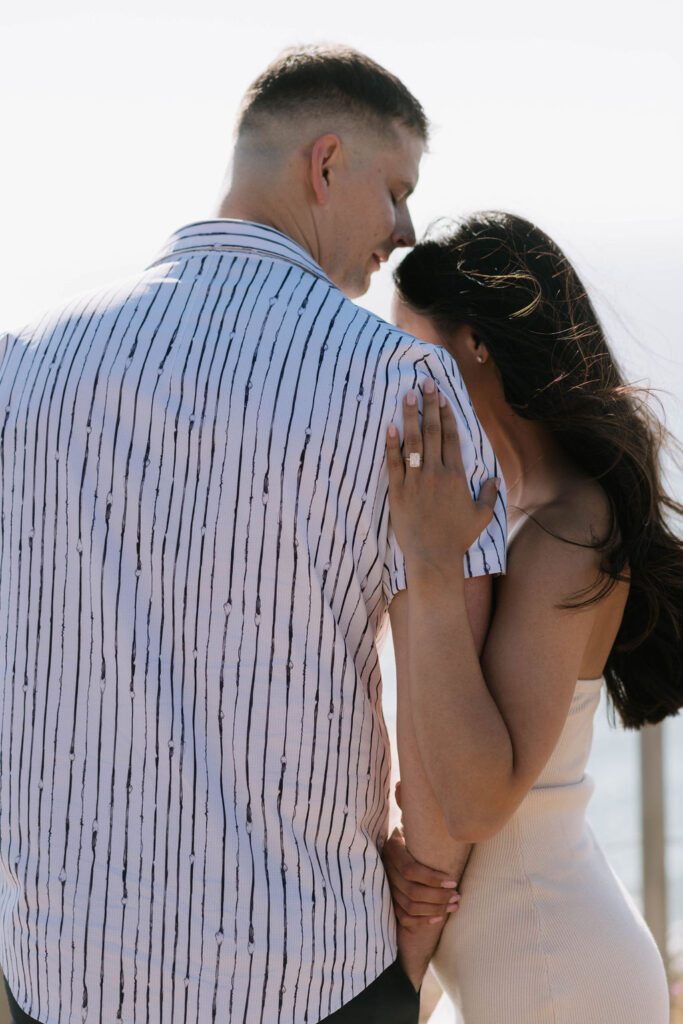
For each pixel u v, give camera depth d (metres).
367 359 1.36
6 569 1.44
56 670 1.36
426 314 1.74
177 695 1.32
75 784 1.33
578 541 1.50
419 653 1.34
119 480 1.35
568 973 1.50
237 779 1.30
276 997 1.28
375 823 1.43
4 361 1.52
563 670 1.45
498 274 1.68
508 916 1.52
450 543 1.35
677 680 1.76
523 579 1.48
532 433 1.69
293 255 1.44
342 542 1.34
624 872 3.14
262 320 1.38
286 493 1.32
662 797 2.86
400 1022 1.41
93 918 1.30
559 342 1.65
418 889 1.46
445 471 1.35
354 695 1.36
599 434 1.60
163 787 1.30
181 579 1.33
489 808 1.37
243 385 1.34
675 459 1.71
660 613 1.70
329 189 1.54
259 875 1.29
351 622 1.37
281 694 1.31
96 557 1.35
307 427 1.33
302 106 1.52
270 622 1.31
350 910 1.34
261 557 1.32
